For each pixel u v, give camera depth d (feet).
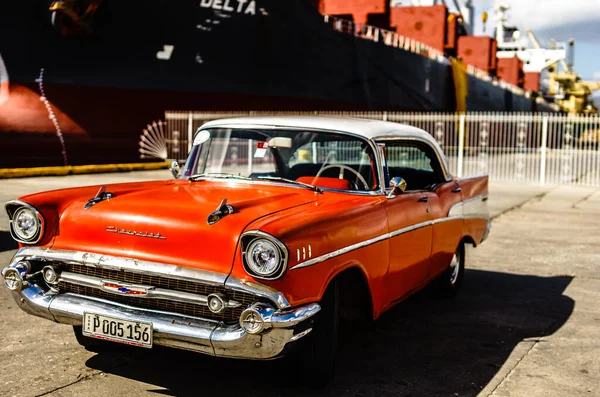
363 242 11.83
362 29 96.53
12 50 58.34
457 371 12.60
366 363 12.96
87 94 62.54
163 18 65.05
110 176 57.36
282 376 12.05
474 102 137.90
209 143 14.85
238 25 71.10
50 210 11.33
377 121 15.31
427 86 114.73
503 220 35.76
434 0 138.21
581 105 243.40
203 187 13.30
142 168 66.03
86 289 11.08
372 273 12.34
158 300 10.46
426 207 15.05
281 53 76.48
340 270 11.03
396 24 134.00
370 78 94.12
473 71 142.31
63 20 58.59
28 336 13.76
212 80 70.44
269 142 14.19
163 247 10.32
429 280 15.98
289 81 78.43
